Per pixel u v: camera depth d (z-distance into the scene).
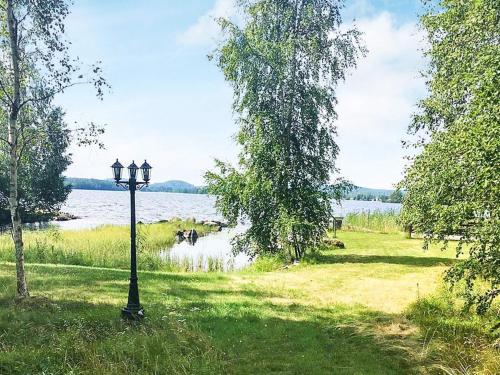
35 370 6.35
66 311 9.37
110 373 6.33
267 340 8.36
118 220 58.12
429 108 13.09
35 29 10.47
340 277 15.04
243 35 19.38
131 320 8.87
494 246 6.30
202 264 22.03
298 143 19.97
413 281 14.05
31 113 10.98
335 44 19.34
